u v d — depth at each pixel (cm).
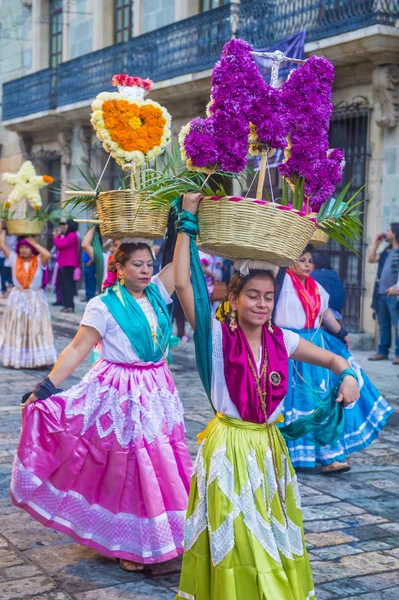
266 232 291
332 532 454
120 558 394
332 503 505
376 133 1140
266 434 309
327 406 313
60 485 397
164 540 384
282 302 541
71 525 397
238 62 310
